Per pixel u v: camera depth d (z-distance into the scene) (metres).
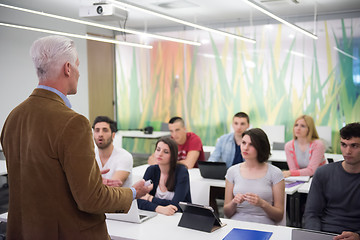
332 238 1.90
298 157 4.06
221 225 2.29
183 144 4.49
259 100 7.84
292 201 3.42
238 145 4.11
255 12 7.12
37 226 1.39
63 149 1.33
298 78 7.45
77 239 1.40
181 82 8.59
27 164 1.39
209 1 6.20
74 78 1.48
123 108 9.32
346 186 2.44
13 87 6.66
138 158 8.77
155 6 6.48
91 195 1.34
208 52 8.24
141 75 9.02
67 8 6.66
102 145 3.06
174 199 2.80
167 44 8.66
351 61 6.96
